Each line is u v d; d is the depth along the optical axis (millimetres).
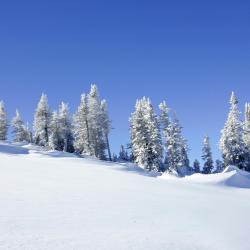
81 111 81375
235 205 23766
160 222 16188
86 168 37719
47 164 38906
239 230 16406
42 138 86562
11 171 30891
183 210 19641
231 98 69625
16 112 96875
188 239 13750
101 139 81000
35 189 22328
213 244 13477
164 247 12305
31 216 15164
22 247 10961
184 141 75938
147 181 32094
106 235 13211
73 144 88750
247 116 75875
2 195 19484
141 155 67062
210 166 85750
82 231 13492
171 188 29031
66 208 17328
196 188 31641
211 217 18656
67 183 26188
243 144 68250
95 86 81750
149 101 69250
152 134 67000
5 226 13258
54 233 12891
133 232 13977
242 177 42250
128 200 21047
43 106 86312
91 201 19656
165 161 69750
